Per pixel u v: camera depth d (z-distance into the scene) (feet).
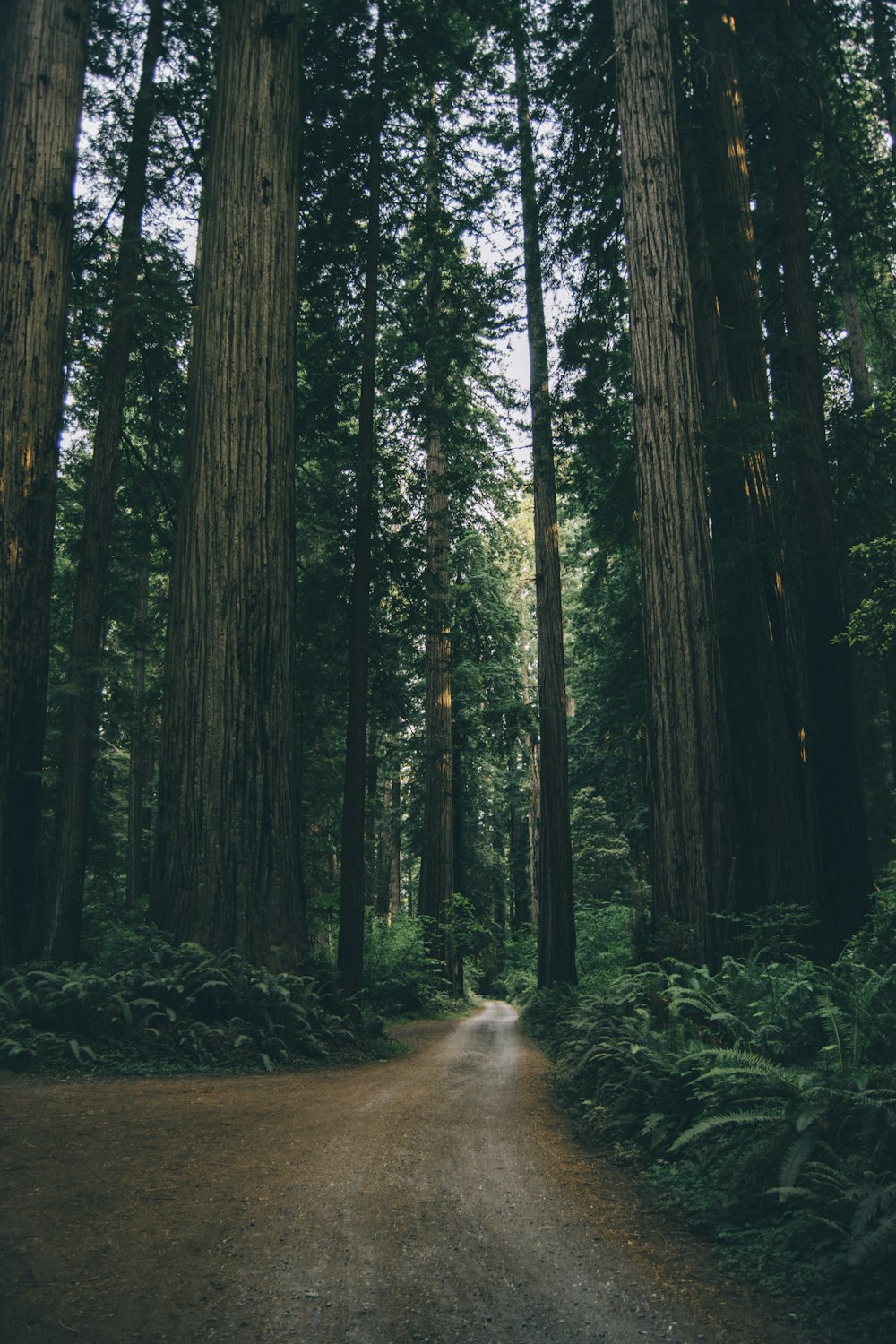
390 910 108.58
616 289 49.19
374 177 45.57
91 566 39.17
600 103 44.98
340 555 45.96
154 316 41.32
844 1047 14.76
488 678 86.48
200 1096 21.76
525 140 53.16
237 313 36.06
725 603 39.29
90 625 38.45
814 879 34.53
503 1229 12.77
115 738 68.13
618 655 60.29
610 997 26.55
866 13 45.80
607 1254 11.84
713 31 42.11
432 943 72.23
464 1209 13.67
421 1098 24.14
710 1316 9.79
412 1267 11.19
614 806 93.45
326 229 48.65
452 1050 39.81
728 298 41.06
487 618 86.02
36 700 35.22
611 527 53.57
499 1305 10.09
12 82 37.47
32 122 37.11
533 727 74.64
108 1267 10.80
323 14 46.11
